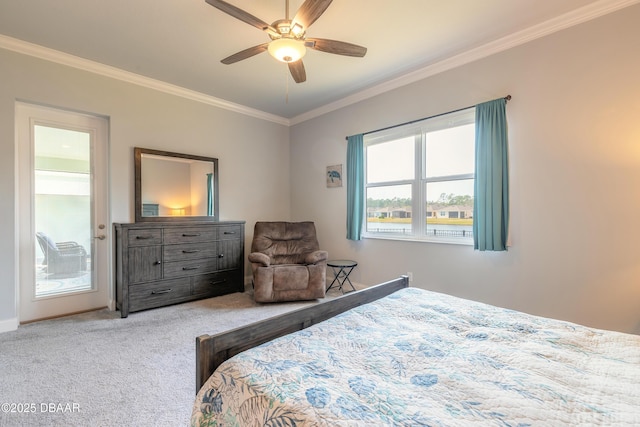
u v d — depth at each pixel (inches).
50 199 120.0
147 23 96.2
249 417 34.6
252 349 45.5
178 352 89.7
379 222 152.9
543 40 99.2
